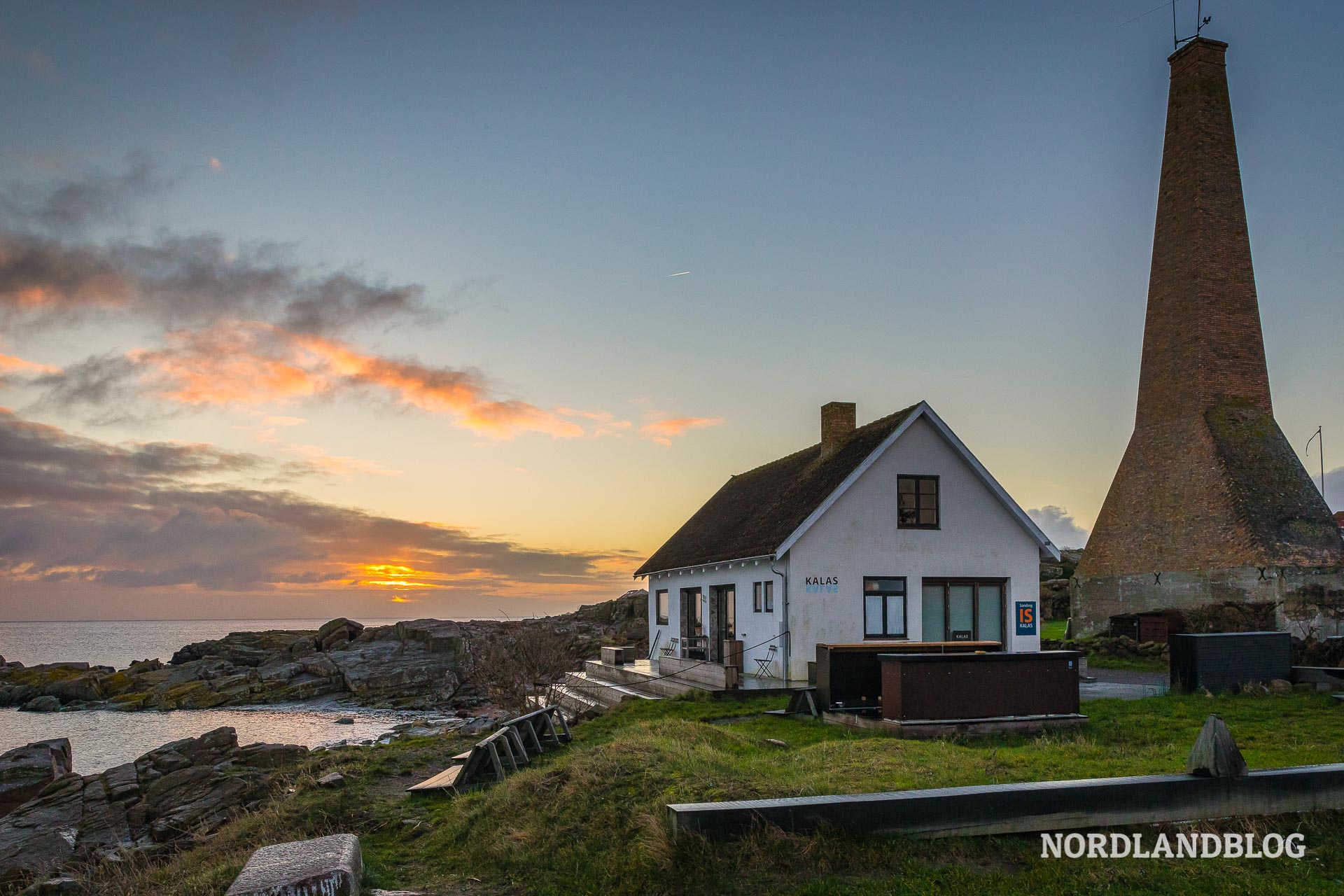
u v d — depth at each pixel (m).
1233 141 37.97
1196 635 20.22
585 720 22.69
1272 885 8.06
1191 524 33.56
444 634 51.97
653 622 36.28
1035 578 26.12
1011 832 8.66
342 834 8.64
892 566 24.91
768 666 24.81
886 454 25.23
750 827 8.21
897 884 7.72
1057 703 16.02
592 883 8.16
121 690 51.78
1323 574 30.14
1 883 14.52
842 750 12.80
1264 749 13.77
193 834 14.98
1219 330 36.16
